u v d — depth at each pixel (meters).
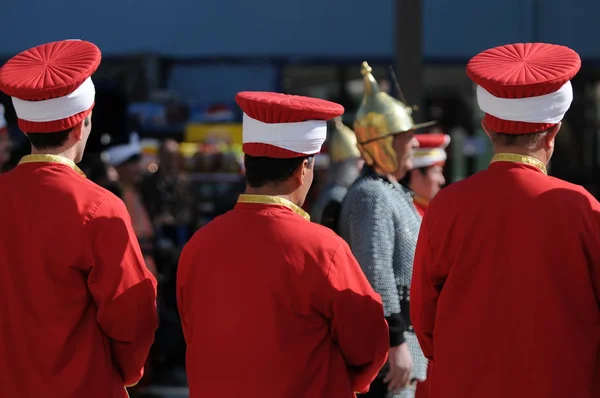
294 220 6.83
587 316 6.52
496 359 6.55
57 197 6.95
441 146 11.38
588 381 6.51
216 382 6.76
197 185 19.64
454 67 22.47
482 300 6.61
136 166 16.05
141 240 16.05
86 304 7.02
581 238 6.46
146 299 7.14
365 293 6.98
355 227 8.62
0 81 6.93
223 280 6.77
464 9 20.33
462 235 6.70
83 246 6.88
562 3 20.14
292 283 6.67
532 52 6.91
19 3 20.17
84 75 6.98
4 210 7.04
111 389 7.14
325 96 22.64
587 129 23.00
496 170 6.74
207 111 21.14
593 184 22.91
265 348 6.63
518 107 6.55
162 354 16.44
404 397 8.89
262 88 21.52
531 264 6.46
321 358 6.83
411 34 12.22
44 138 7.07
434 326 6.99
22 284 6.93
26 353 6.90
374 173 9.12
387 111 9.09
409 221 8.87
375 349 7.10
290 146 6.78
